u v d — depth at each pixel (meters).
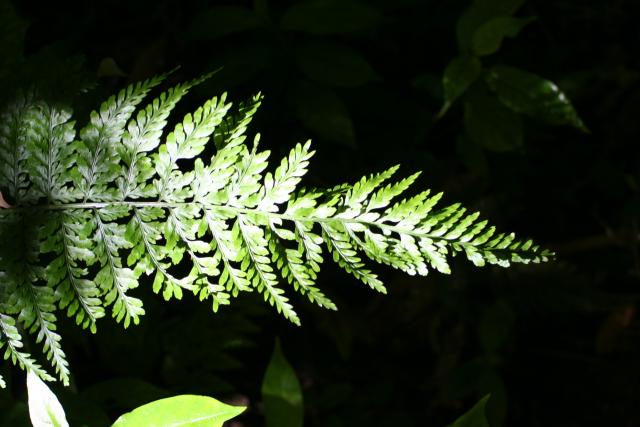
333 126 2.46
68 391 1.66
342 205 1.23
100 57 2.88
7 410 1.56
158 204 1.28
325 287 3.25
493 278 3.29
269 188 1.24
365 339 3.38
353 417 3.37
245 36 2.75
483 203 3.21
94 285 1.27
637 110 3.87
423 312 3.51
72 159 1.31
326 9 2.45
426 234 1.21
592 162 3.87
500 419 3.03
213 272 1.24
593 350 3.74
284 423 1.69
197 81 1.31
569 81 3.42
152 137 1.29
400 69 3.35
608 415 3.58
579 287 3.26
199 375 2.28
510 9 2.56
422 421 3.46
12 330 1.26
